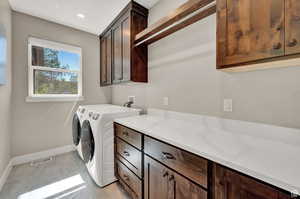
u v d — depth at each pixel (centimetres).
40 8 220
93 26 279
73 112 294
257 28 84
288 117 97
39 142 256
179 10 138
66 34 280
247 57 89
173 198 102
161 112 200
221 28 101
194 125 148
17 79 233
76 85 304
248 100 116
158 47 203
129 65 210
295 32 71
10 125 222
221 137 109
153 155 120
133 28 207
